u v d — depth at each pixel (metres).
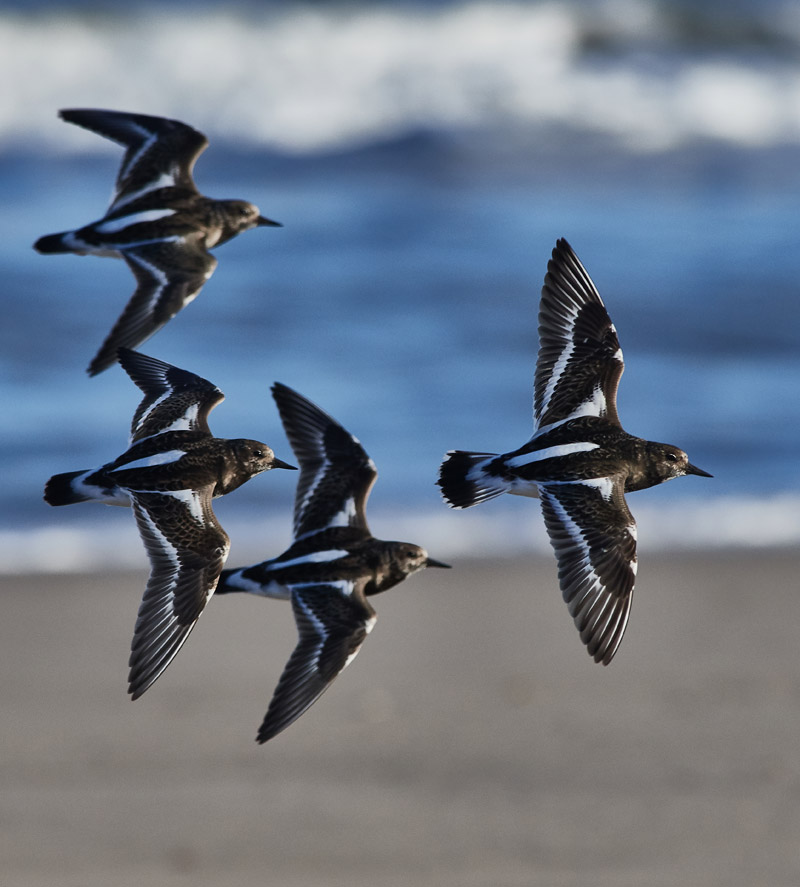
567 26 37.81
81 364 20.50
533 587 14.90
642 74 37.25
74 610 13.98
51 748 10.70
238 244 27.02
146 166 11.11
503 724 11.28
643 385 20.81
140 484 9.02
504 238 28.17
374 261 26.17
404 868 9.07
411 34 37.28
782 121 36.38
